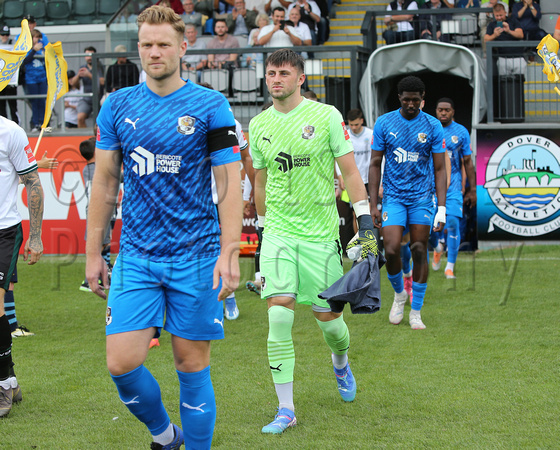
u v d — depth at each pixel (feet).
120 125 13.61
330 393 19.69
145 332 13.43
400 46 46.21
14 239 18.62
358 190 18.35
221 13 62.28
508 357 22.86
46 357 24.35
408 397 19.08
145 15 13.28
